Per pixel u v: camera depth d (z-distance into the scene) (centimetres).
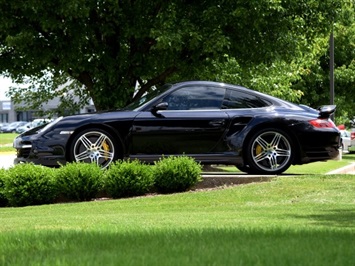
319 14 2492
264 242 630
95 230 798
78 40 2306
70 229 841
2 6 2261
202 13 2295
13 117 15838
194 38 2228
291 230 750
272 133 1600
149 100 1611
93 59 2381
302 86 4984
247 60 2442
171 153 1587
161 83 2692
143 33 2311
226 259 522
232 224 922
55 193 1528
